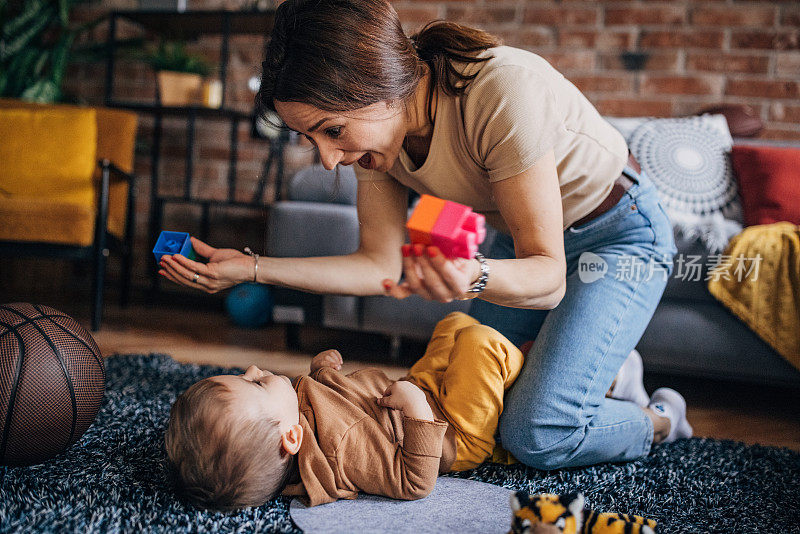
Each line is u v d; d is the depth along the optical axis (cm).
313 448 108
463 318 143
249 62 344
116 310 297
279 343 250
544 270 93
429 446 107
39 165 260
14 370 109
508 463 129
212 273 107
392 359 231
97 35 361
